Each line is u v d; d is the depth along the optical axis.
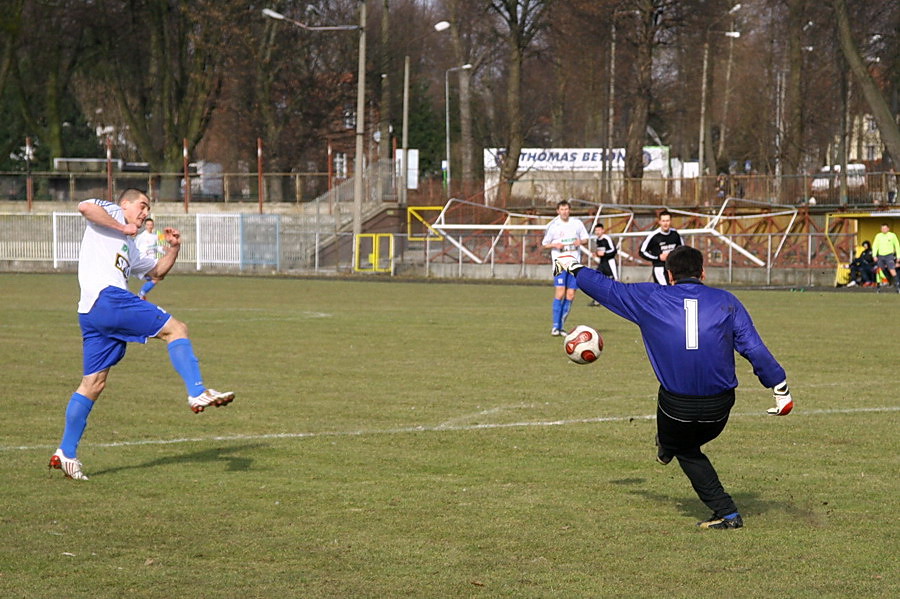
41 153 149.50
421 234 103.94
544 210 101.12
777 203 95.25
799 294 67.94
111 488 16.05
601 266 57.84
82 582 11.61
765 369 13.22
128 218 16.58
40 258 104.31
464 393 25.75
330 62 125.06
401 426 21.36
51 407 23.61
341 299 62.19
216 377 28.50
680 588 11.46
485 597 11.14
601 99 123.62
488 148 148.75
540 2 116.12
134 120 125.75
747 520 14.31
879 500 15.41
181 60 122.56
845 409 23.38
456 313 51.41
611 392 25.91
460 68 129.00
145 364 31.50
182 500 15.30
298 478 16.77
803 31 114.75
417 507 14.92
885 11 99.81
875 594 11.28
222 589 11.38
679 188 101.19
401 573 11.95
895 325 44.31
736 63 145.38
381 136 133.75
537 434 20.50
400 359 32.53
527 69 157.00
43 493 15.69
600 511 14.74
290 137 122.94
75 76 136.50
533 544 13.12
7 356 33.06
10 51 116.31
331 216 104.06
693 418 13.40
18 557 12.52
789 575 11.91
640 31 108.06
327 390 26.20
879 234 72.38
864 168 138.75
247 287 74.75
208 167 158.12
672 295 13.45
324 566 12.20
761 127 139.88
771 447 19.31
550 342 37.56
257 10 117.31
